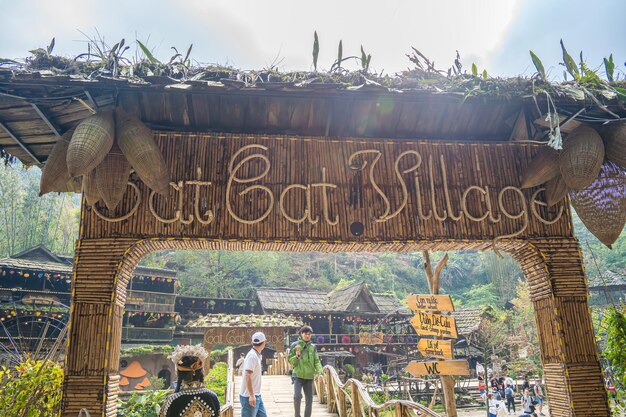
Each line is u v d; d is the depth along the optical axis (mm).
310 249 4504
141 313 26125
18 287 23578
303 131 4645
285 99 4234
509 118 4727
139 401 8188
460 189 4578
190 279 37594
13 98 3855
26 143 4652
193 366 3391
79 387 3699
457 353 28219
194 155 4348
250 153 4422
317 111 4441
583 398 4078
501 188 4605
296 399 6363
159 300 27031
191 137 4387
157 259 39031
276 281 42406
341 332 28547
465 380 24516
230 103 4270
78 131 3598
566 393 4121
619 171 4254
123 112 3930
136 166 3777
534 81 4152
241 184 4332
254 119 4480
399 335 26219
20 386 4855
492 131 4848
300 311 26891
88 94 3854
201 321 18188
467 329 25516
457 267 52781
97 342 3803
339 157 4520
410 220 4449
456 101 4148
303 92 3928
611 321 5727
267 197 4336
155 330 26234
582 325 4273
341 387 7441
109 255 4027
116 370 3980
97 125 3648
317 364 6520
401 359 24484
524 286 33188
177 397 3293
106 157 3898
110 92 3879
